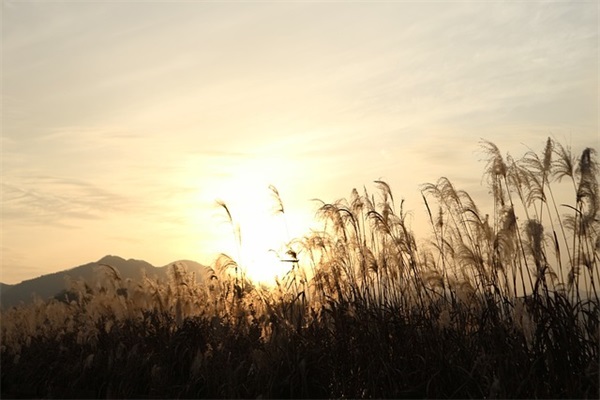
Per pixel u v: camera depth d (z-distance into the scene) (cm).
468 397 517
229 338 672
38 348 771
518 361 515
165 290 794
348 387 568
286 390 575
